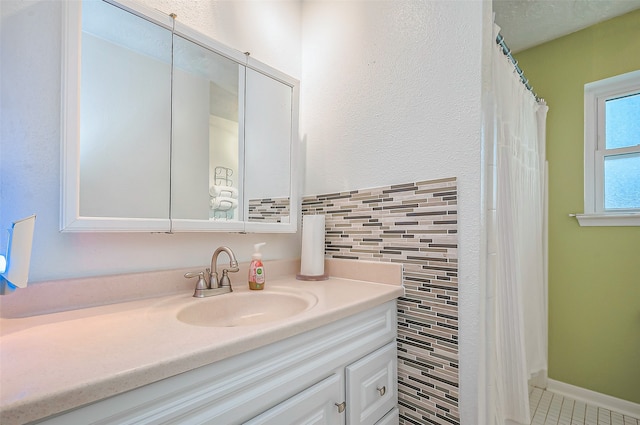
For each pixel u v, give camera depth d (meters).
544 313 1.85
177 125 1.03
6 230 0.73
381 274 1.20
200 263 1.10
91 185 0.84
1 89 0.74
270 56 1.37
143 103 0.95
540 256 1.80
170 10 1.04
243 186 1.23
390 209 1.19
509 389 1.40
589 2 1.59
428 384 1.06
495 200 1.03
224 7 1.20
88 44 0.84
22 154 0.76
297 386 0.72
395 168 1.19
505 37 1.91
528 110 1.71
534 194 1.76
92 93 0.84
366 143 1.28
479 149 0.99
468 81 1.02
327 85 1.42
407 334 1.12
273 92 1.35
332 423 0.81
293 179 1.42
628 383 1.63
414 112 1.14
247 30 1.28
